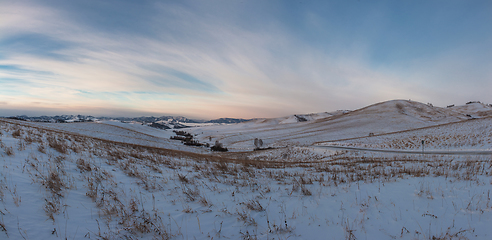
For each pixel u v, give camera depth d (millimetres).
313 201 5340
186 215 4668
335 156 28672
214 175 8836
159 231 3838
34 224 3477
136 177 7320
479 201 4516
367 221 4109
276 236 3799
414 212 4312
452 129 44781
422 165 10312
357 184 6641
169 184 7027
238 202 5535
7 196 4113
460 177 6801
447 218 3979
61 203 4367
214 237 3803
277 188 6887
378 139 51094
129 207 4734
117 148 15734
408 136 47719
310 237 3717
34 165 6332
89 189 5406
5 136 10422
